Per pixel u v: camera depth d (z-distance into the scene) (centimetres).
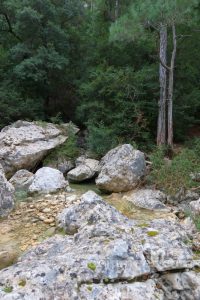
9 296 285
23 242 502
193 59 1329
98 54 1435
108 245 346
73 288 301
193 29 1229
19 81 1507
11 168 984
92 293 301
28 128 1144
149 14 924
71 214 490
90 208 484
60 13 1577
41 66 1440
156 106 1205
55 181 771
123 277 319
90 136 1142
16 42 1706
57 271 315
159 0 903
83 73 1566
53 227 552
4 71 1566
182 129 1302
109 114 1211
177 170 783
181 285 329
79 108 1345
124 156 827
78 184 933
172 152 1066
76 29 1705
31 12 1407
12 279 309
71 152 1118
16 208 655
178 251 350
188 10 920
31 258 374
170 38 1273
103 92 1240
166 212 660
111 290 308
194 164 828
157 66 1262
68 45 1570
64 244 396
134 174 796
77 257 335
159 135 1133
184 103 1252
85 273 314
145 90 1214
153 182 800
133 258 333
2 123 1376
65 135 1202
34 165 1049
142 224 420
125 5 1459
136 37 1034
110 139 1122
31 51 1494
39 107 1509
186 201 733
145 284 321
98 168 949
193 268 344
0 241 511
